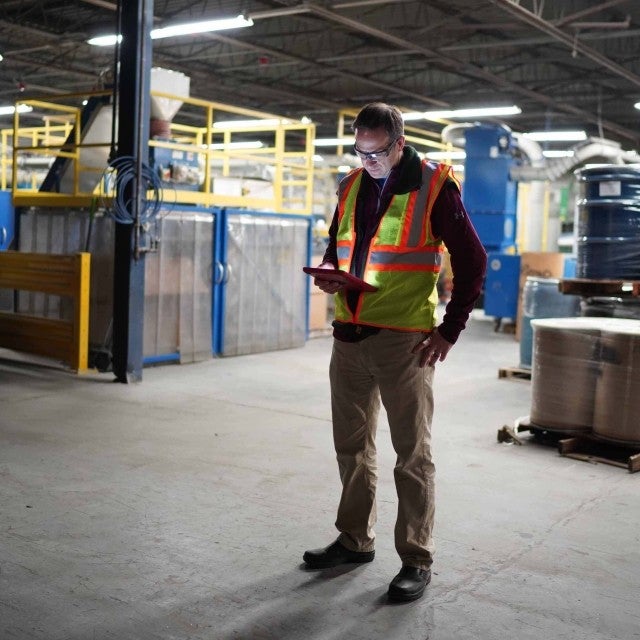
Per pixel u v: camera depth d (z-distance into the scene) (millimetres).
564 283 6410
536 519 4070
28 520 3801
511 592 3195
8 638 2697
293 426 5906
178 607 2969
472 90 17438
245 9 12289
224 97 19969
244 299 9234
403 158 3020
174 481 4488
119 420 5918
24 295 8594
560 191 23906
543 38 12336
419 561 3150
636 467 5004
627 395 5105
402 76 17016
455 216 2947
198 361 8711
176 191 8336
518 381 8148
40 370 7812
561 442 5285
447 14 12180
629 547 3732
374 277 3041
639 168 6156
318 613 2961
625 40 13516
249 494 4297
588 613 3037
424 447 3111
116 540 3592
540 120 21672
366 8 12438
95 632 2760
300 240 9945
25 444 5148
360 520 3357
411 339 3023
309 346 10195
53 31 14031
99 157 8781
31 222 8594
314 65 15445
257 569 3328
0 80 18984
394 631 2846
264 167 16703
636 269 6203
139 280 7309
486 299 12289
